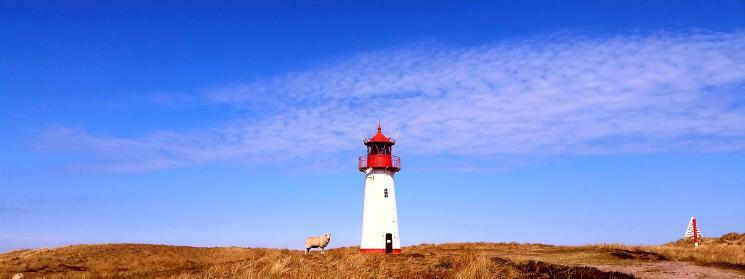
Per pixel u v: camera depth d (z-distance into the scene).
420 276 25.55
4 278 37.75
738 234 52.34
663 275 25.59
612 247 40.47
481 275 24.66
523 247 47.41
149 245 60.41
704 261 30.12
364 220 48.28
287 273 25.72
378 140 48.66
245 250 58.12
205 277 26.06
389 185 48.62
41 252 54.12
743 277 24.73
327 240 46.47
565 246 46.50
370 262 29.36
